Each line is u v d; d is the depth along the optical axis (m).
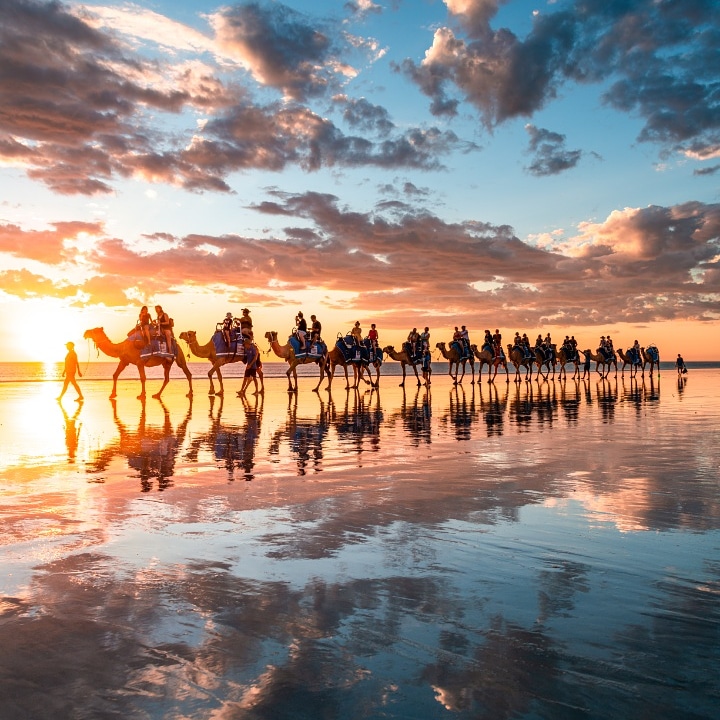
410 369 95.69
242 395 25.22
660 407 19.91
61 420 15.48
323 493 6.59
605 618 3.27
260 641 3.02
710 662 2.78
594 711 2.38
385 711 2.39
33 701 2.49
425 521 5.36
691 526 5.14
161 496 6.50
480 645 2.96
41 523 5.39
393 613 3.35
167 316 24.08
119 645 2.98
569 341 48.78
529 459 8.91
